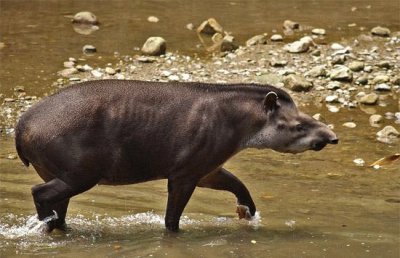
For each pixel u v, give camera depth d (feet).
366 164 86.99
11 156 86.38
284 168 85.56
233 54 116.88
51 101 65.26
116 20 130.00
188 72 110.32
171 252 64.39
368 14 137.69
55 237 66.74
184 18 132.77
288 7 141.08
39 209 65.57
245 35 124.77
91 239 66.64
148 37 122.72
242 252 64.75
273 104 68.39
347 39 123.44
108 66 111.14
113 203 75.46
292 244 66.59
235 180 71.67
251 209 72.23
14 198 74.90
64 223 68.90
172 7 138.92
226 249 65.26
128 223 70.64
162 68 111.34
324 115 100.12
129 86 66.64
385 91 107.55
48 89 103.45
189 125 66.39
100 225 70.03
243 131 68.33
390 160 75.25
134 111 65.77
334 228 70.33
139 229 69.31
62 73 108.06
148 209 74.18
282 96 69.62
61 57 113.50
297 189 79.82
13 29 123.44
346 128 96.89
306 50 117.50
